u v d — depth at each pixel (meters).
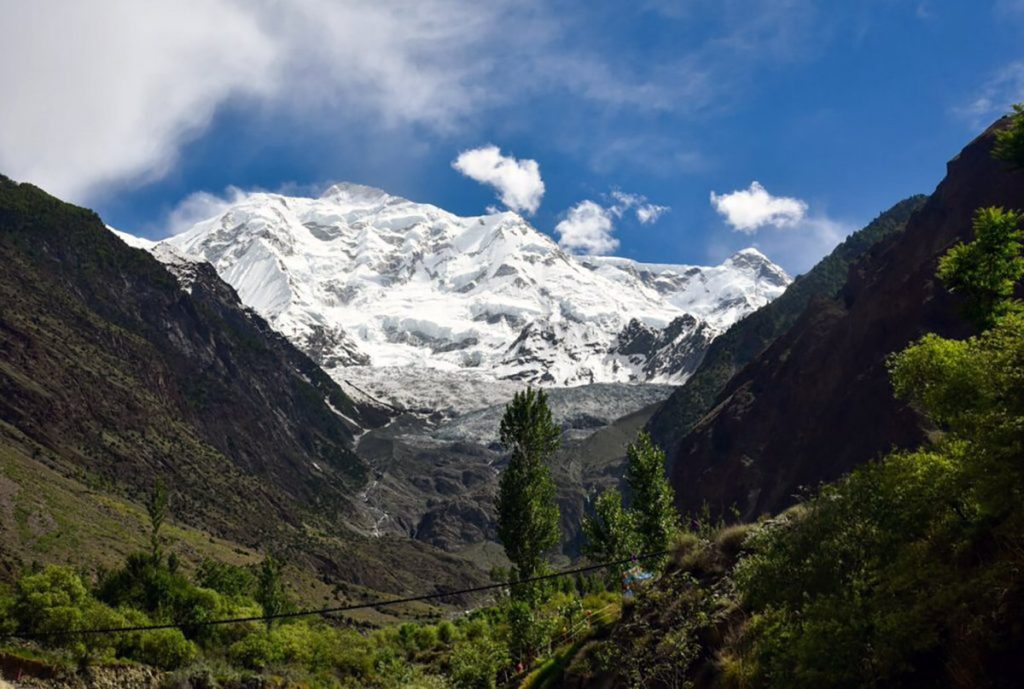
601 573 86.62
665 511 50.19
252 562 149.88
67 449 161.88
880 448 90.38
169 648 62.38
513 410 62.56
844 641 19.67
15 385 165.88
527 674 45.47
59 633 52.50
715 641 27.97
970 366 21.09
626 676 30.14
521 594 57.56
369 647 80.19
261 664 68.12
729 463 130.75
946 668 18.38
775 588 23.97
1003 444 18.80
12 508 101.00
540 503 60.59
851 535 22.52
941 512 21.25
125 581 76.06
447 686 53.00
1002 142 28.94
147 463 186.75
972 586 18.61
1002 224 26.62
